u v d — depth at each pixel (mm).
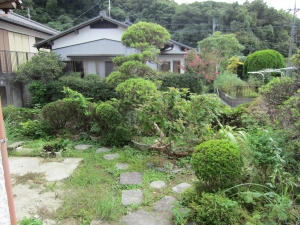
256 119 4383
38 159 4238
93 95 9750
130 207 2758
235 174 2508
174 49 14078
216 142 2730
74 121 5598
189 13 27156
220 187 2686
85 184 3295
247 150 2871
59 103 5363
